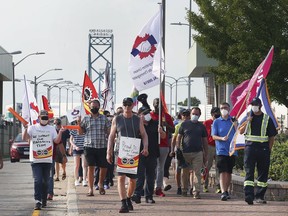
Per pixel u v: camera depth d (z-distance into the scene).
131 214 20.98
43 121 23.09
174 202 24.44
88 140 26.86
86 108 30.17
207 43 39.28
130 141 21.33
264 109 24.34
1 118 108.19
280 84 37.25
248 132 23.12
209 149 28.48
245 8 36.88
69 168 52.69
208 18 38.97
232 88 43.00
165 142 26.31
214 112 28.48
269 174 26.97
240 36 37.00
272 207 22.36
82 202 24.80
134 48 26.58
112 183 32.62
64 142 33.72
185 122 25.91
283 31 37.31
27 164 60.91
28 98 25.14
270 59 24.16
